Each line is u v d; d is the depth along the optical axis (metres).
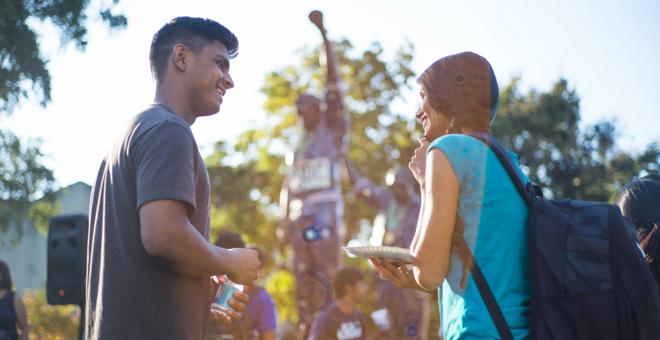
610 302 2.41
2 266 7.33
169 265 2.65
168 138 2.63
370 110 17.05
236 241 5.53
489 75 2.69
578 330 2.40
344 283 6.18
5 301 7.29
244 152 21.33
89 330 2.79
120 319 2.63
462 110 2.66
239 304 2.95
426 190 2.53
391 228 8.19
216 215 21.38
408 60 16.73
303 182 7.83
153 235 2.53
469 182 2.50
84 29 8.07
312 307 7.64
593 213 2.49
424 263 2.48
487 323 2.44
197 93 2.90
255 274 2.81
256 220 21.27
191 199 2.60
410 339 7.48
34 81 8.30
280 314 19.44
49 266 6.84
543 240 2.45
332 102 8.00
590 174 16.86
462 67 2.68
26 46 8.18
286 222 7.91
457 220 2.49
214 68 2.91
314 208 7.72
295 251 7.80
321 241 7.69
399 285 2.72
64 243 6.84
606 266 2.43
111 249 2.69
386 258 2.65
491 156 2.54
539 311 2.41
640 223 3.43
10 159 11.31
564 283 2.42
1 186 11.44
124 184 2.69
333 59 8.08
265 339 5.49
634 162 15.77
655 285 2.46
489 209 2.50
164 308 2.64
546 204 2.52
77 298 6.77
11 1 7.96
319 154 7.83
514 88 18.50
